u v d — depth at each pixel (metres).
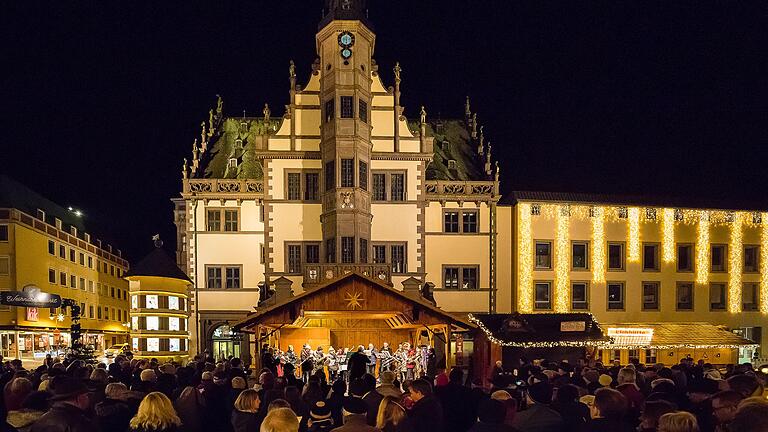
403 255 40.09
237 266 40.31
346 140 37.91
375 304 25.73
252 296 40.06
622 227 42.78
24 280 47.16
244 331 29.41
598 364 19.17
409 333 35.62
